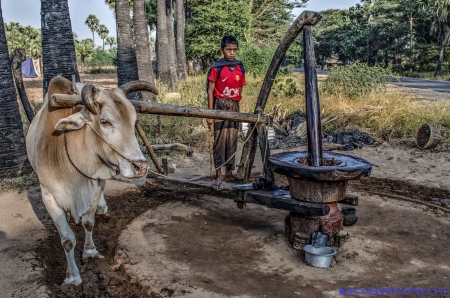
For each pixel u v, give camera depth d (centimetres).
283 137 992
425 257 418
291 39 445
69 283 366
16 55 610
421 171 741
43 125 364
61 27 821
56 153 353
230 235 468
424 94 1834
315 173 379
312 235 409
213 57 2584
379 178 703
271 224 501
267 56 2320
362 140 945
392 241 450
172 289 354
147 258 409
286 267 396
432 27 4259
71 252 367
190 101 1230
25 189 604
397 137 995
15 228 475
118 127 330
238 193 466
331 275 381
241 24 2505
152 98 1267
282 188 479
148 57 1424
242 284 365
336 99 1233
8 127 649
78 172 358
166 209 545
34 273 371
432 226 495
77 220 371
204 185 489
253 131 500
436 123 1022
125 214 534
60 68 829
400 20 4841
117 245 436
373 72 1323
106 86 2619
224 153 524
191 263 402
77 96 349
